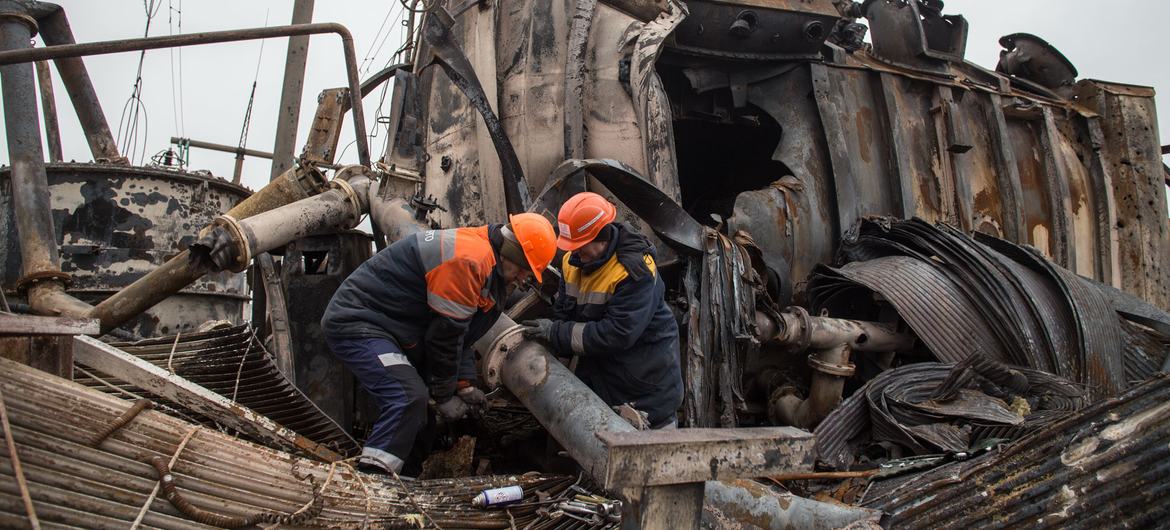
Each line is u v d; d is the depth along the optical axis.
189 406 3.50
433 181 5.63
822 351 5.30
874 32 7.36
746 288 4.84
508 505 3.29
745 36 6.30
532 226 3.54
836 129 6.57
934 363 5.18
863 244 6.26
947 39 7.48
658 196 4.82
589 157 5.30
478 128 5.39
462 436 4.82
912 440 4.38
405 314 3.67
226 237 4.43
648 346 3.98
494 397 4.65
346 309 3.63
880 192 6.77
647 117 5.19
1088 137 8.24
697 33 6.24
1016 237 7.24
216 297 7.01
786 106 6.66
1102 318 5.45
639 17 5.62
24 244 4.66
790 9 6.36
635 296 3.78
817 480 4.21
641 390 4.00
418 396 3.54
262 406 4.23
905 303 5.46
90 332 2.67
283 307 5.19
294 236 4.87
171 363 4.23
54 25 6.39
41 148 4.81
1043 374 4.90
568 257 4.05
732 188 8.58
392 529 2.89
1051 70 8.56
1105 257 7.94
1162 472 2.65
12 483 2.22
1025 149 7.71
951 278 5.59
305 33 5.14
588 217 3.73
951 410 4.59
